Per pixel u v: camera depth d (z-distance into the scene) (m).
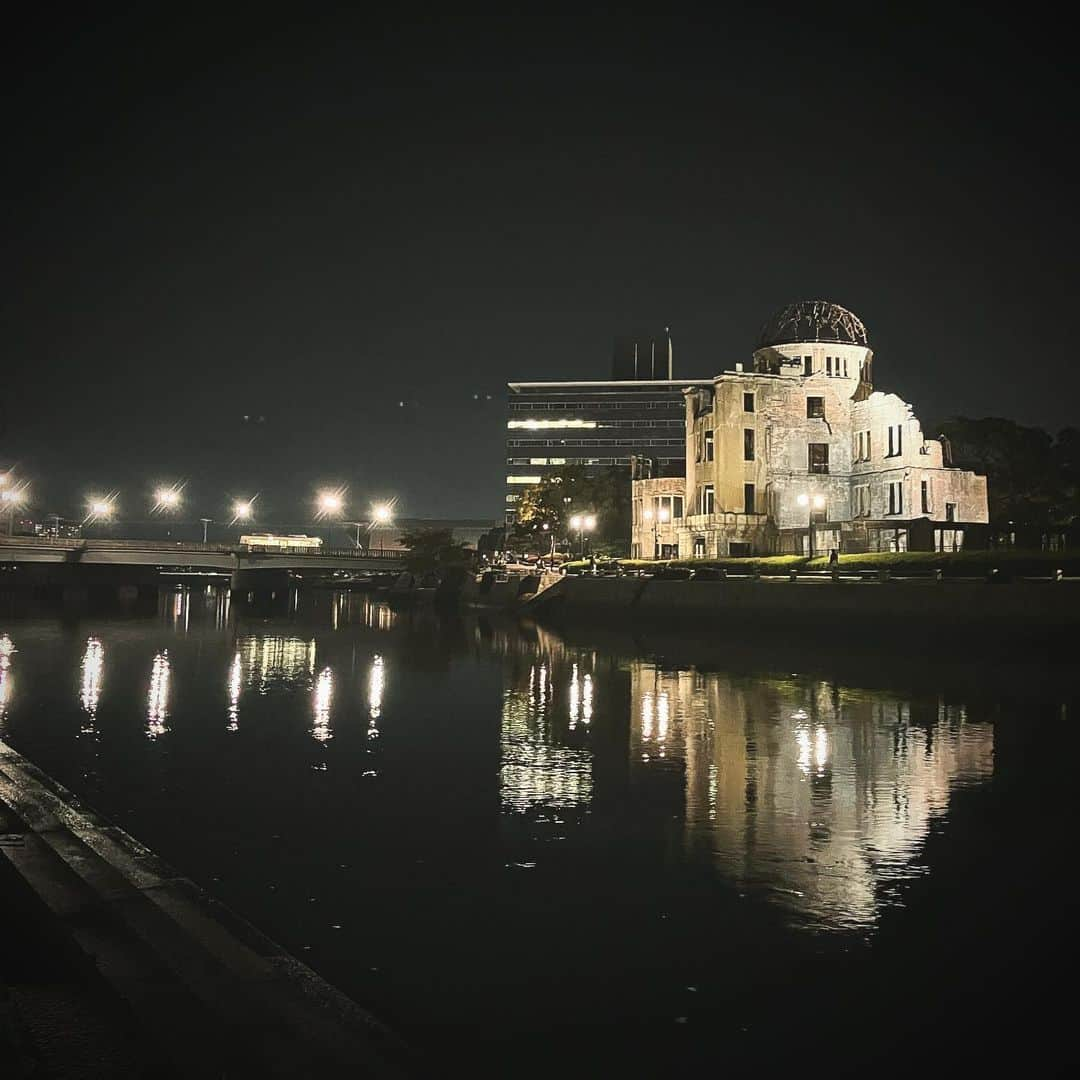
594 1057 12.38
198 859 20.28
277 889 18.42
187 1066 9.30
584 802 25.48
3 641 73.88
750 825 23.12
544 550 156.75
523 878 19.25
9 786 24.45
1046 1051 12.59
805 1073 12.07
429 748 33.25
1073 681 48.19
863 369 119.19
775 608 71.88
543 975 14.76
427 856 20.69
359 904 17.69
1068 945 15.89
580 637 83.31
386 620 112.94
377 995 14.00
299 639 83.00
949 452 107.81
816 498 102.31
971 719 37.97
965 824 23.05
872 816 23.83
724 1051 12.58
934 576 70.38
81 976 11.15
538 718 39.69
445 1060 12.28
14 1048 8.95
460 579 144.62
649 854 20.80
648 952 15.60
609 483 150.00
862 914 17.23
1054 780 27.62
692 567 96.81
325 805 25.14
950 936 16.20
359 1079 9.63
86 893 15.12
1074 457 115.19
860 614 64.25
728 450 112.06
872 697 44.34
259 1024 10.79
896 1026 13.21
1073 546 92.94
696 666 59.69
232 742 34.22
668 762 30.64
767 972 14.89
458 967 14.98
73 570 145.00
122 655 65.56
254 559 157.50
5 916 13.41
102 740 34.12
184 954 12.69
